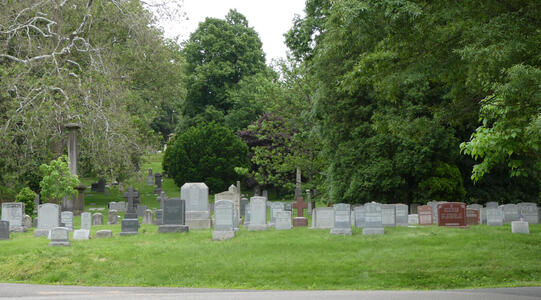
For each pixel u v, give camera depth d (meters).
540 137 14.24
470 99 20.14
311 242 18.81
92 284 15.58
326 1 29.64
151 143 44.56
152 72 45.56
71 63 38.31
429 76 18.27
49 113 30.81
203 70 66.19
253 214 22.81
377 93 26.47
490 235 19.09
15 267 16.83
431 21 16.20
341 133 29.56
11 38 34.00
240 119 62.94
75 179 26.31
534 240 18.38
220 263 16.80
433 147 27.53
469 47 15.31
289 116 38.25
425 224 22.94
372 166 28.02
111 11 37.69
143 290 14.32
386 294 13.02
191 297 12.70
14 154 32.53
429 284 14.84
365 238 19.31
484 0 16.19
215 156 49.00
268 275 15.69
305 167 37.81
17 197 30.97
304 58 32.59
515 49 14.38
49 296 13.10
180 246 18.88
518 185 31.28
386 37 17.41
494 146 16.36
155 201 45.53
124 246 18.89
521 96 14.15
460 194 28.55
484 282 14.85
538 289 13.63
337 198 29.81
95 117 33.28
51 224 22.94
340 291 13.84
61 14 35.81
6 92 30.53
